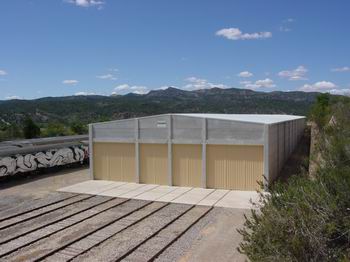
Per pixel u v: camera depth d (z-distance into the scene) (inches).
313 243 265.0
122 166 979.3
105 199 809.5
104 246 538.6
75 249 529.7
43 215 703.7
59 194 868.0
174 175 918.4
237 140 861.2
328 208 283.7
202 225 621.9
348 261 236.2
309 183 313.4
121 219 665.0
